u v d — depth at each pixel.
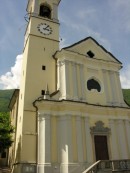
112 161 17.05
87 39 26.95
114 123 23.44
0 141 21.70
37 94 22.91
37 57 25.17
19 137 21.62
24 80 23.72
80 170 19.11
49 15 30.41
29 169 18.75
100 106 23.16
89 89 24.72
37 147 19.61
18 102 27.03
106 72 26.20
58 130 20.47
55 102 20.92
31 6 31.52
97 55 26.83
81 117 21.81
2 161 30.91
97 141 21.89
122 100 25.22
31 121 21.06
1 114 24.30
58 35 28.09
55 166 18.89
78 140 20.33
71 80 23.22
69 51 24.30
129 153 22.27
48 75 24.48
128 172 17.02
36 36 26.67
